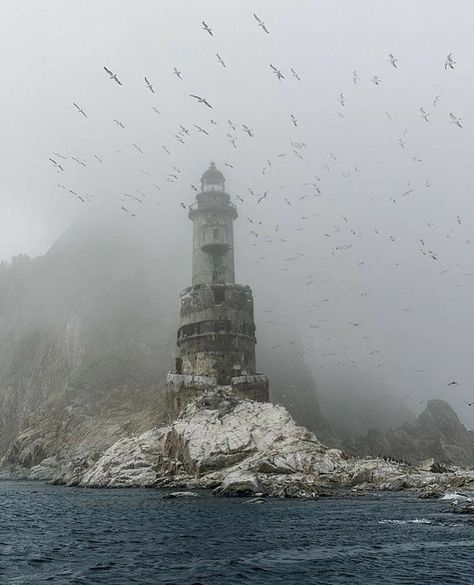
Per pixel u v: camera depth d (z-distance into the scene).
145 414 114.06
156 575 18.69
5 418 155.25
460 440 158.25
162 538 26.45
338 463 59.62
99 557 21.91
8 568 19.91
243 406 69.06
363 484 54.72
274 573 18.98
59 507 42.84
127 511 38.06
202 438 62.16
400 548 23.59
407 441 146.25
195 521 32.16
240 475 51.12
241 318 79.44
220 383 75.69
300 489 48.78
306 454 58.66
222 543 24.94
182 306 82.19
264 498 45.50
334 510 36.84
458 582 17.67
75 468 88.06
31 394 154.25
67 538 26.86
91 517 35.44
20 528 30.88
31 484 86.12
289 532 27.88
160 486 59.25
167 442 66.62
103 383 136.38
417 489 53.25
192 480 56.66
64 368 152.50
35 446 117.00
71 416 123.69
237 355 77.50
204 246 86.06
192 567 19.95
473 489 52.31
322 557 21.73
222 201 88.69
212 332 77.38
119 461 67.19
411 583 17.53
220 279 85.31
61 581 17.80
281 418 65.56
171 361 143.25
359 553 22.50
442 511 36.19
